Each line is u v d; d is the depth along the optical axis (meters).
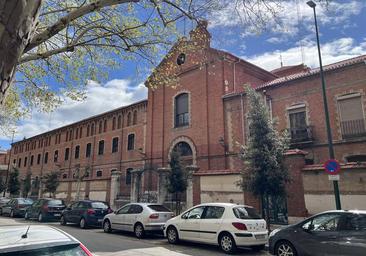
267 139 12.52
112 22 7.98
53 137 43.22
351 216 7.52
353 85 16.58
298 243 8.12
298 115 18.50
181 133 24.72
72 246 3.25
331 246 7.50
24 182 38.50
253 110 13.06
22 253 2.95
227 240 9.78
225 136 21.61
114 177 24.11
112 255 9.14
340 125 16.77
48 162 42.91
